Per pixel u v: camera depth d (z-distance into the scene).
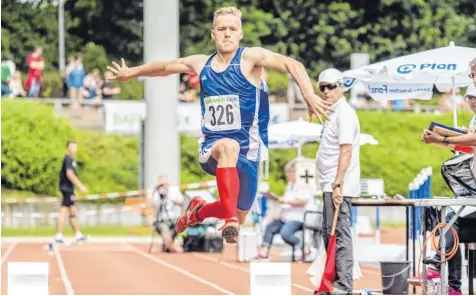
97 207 57.81
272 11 74.62
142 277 28.12
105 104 58.78
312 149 61.22
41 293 16.39
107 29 74.69
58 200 56.03
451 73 23.52
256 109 15.70
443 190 58.31
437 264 20.34
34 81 62.09
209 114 15.78
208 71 15.74
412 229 22.66
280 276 16.20
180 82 66.12
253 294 16.20
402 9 74.94
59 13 72.31
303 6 74.25
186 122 56.84
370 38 75.00
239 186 15.62
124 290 24.56
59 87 64.50
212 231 41.31
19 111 58.53
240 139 15.69
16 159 57.97
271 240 32.94
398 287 20.83
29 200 55.53
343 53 74.12
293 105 60.69
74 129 60.38
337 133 20.67
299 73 15.45
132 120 59.22
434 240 19.22
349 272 20.58
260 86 15.73
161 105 52.84
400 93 27.31
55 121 59.06
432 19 75.19
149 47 53.06
